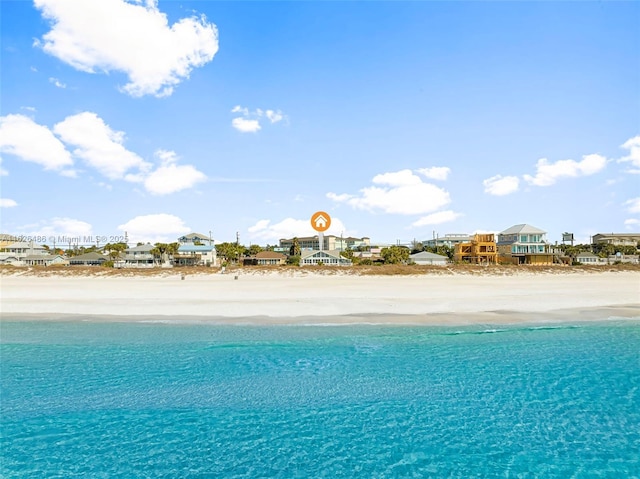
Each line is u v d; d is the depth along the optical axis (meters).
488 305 32.03
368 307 31.03
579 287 45.31
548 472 10.73
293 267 71.75
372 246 158.50
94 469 10.91
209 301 33.94
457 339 22.47
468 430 12.76
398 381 16.42
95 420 13.40
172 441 12.20
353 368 17.83
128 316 28.45
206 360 18.80
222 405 14.37
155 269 71.50
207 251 109.38
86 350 20.34
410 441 12.16
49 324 26.19
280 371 17.47
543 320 27.02
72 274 67.50
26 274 67.19
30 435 12.52
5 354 19.70
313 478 10.51
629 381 16.52
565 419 13.43
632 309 30.98
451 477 10.54
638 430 12.77
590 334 23.64
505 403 14.54
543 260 94.62
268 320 27.00
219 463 11.15
